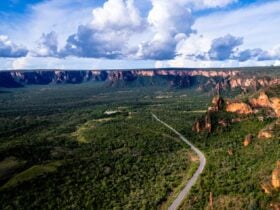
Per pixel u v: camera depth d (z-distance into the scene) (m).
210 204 134.12
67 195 159.12
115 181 175.62
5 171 184.25
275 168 132.00
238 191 137.75
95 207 149.62
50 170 183.75
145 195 159.12
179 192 159.62
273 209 118.56
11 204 151.62
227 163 179.88
